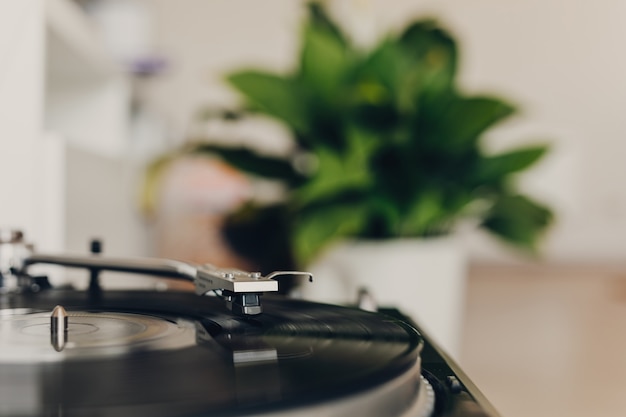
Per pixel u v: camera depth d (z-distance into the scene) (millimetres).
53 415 311
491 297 2477
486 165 1273
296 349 404
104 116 1254
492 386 1269
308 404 341
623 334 1821
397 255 1179
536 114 3439
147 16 1552
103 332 443
